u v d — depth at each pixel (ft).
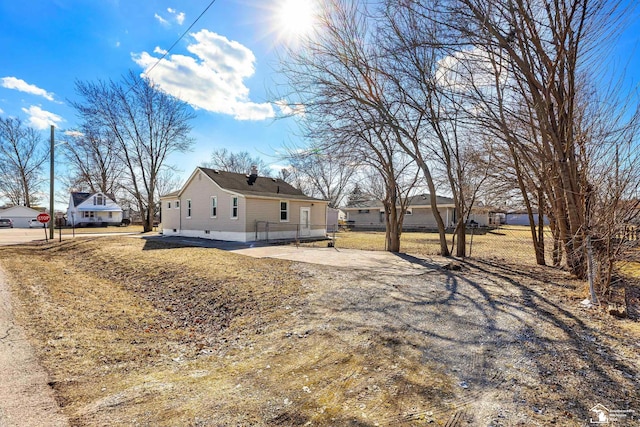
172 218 74.43
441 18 23.52
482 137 32.58
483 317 14.93
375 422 7.47
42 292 21.11
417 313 15.66
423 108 32.22
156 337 15.23
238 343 13.71
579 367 10.08
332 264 30.17
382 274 25.07
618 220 17.43
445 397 8.53
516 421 7.43
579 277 23.26
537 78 23.88
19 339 12.66
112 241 54.95
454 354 11.21
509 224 128.36
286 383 9.49
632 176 17.40
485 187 38.06
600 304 16.62
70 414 7.72
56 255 44.68
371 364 10.59
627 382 9.12
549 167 25.41
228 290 21.99
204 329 16.78
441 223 37.52
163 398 8.66
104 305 19.97
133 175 93.56
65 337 13.38
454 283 21.89
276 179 77.87
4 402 8.18
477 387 9.02
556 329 13.33
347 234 83.41
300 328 14.38
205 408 8.11
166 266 30.78
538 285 21.27
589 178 22.85
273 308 17.88
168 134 95.14
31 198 144.46
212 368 11.02
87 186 139.13
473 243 56.80
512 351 11.35
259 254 38.14
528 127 27.84
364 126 32.55
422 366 10.36
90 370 10.58
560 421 7.41
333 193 123.54
